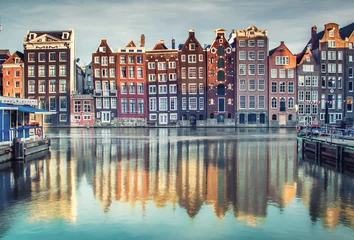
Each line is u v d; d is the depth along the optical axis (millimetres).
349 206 16172
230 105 85562
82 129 77250
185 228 13500
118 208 15828
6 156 28359
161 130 72312
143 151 34781
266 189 19141
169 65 86125
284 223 13992
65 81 86250
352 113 85125
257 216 14789
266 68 84438
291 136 54000
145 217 14664
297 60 89562
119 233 13070
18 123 33656
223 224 13883
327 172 23875
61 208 15828
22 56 90562
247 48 84438
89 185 20047
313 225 13805
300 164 27094
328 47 84312
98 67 86688
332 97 84875
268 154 32656
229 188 19328
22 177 22234
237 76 84500
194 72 85750
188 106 85938
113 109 86562
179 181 21031
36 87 86500
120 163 27516
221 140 47000
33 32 88812
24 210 15555
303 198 17469
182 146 39375
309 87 84375
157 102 86812
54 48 86062
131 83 86750
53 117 86688
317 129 43469
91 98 86062
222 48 85188
